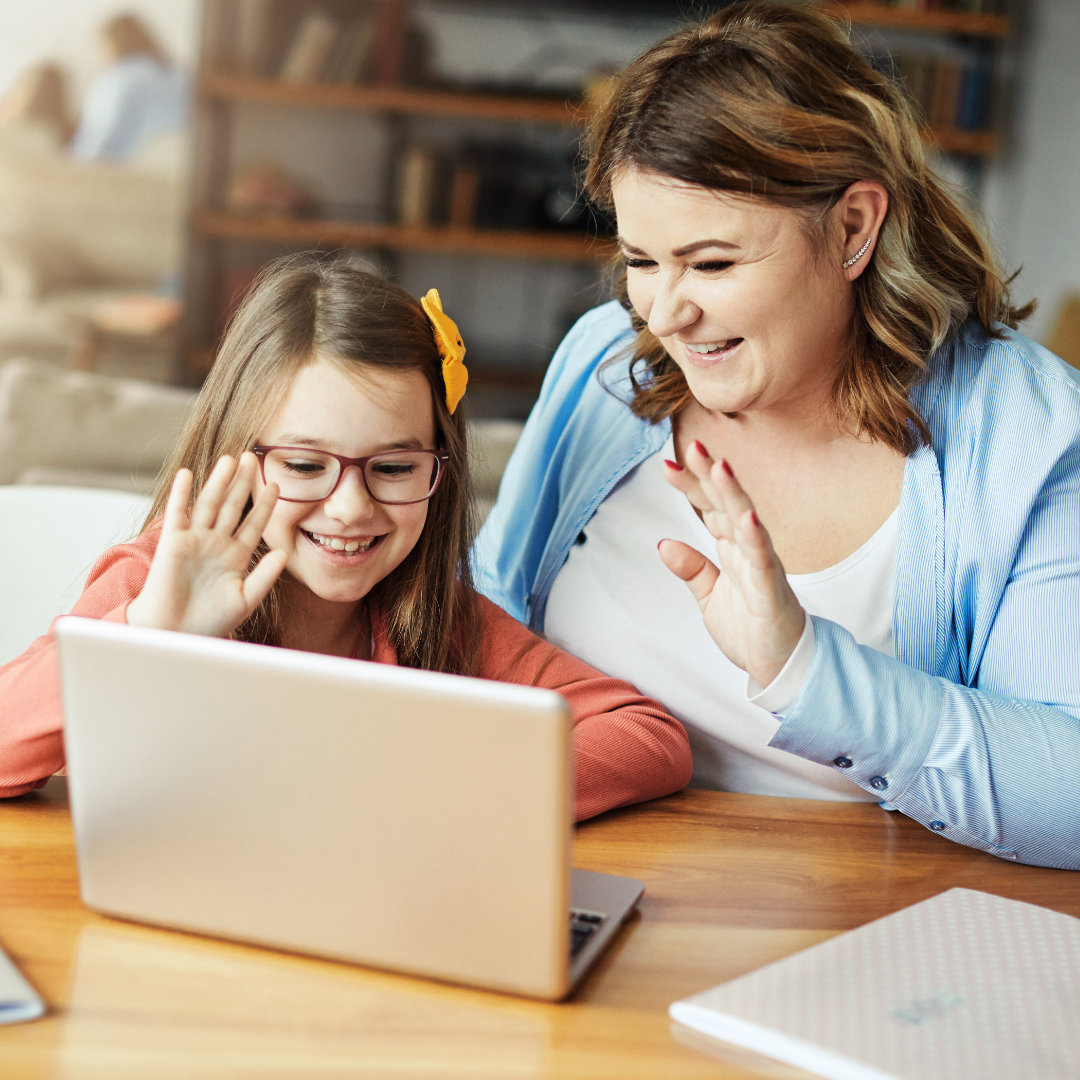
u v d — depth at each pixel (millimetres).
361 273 1249
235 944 860
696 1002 788
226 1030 762
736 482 960
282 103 5469
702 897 979
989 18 5219
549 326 5691
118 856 864
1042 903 1002
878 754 1039
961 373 1221
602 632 1379
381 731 764
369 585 1206
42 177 5184
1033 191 5055
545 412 1493
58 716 1069
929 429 1210
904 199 1121
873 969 832
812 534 1279
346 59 5254
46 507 1566
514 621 1368
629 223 1087
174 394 2533
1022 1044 745
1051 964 846
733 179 1021
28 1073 708
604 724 1184
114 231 5250
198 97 5219
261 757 800
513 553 1511
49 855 991
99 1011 775
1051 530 1158
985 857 1087
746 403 1140
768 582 974
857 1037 749
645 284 1123
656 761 1172
